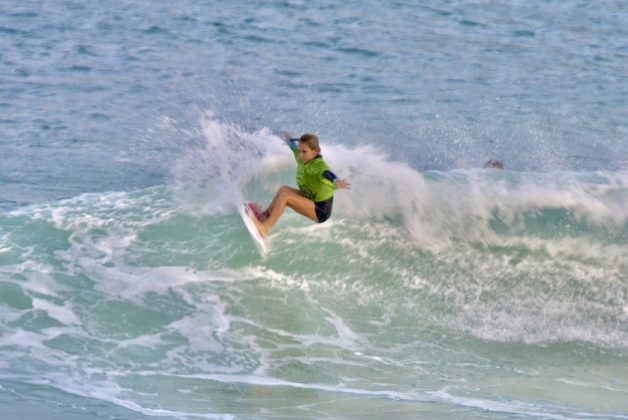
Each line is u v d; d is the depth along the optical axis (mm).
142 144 64938
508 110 76500
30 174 57688
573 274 43781
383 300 42125
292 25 100062
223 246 43438
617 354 39594
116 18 100562
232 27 98562
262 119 71625
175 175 58594
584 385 36594
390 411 32688
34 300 38688
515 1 114750
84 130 67438
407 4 110375
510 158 66625
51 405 31297
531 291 43062
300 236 44062
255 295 41281
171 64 85500
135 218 45312
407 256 43875
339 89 79812
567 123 74125
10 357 34781
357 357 37781
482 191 46781
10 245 42406
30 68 82250
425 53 92000
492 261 44000
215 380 34781
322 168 41406
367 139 68562
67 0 107188
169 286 40875
